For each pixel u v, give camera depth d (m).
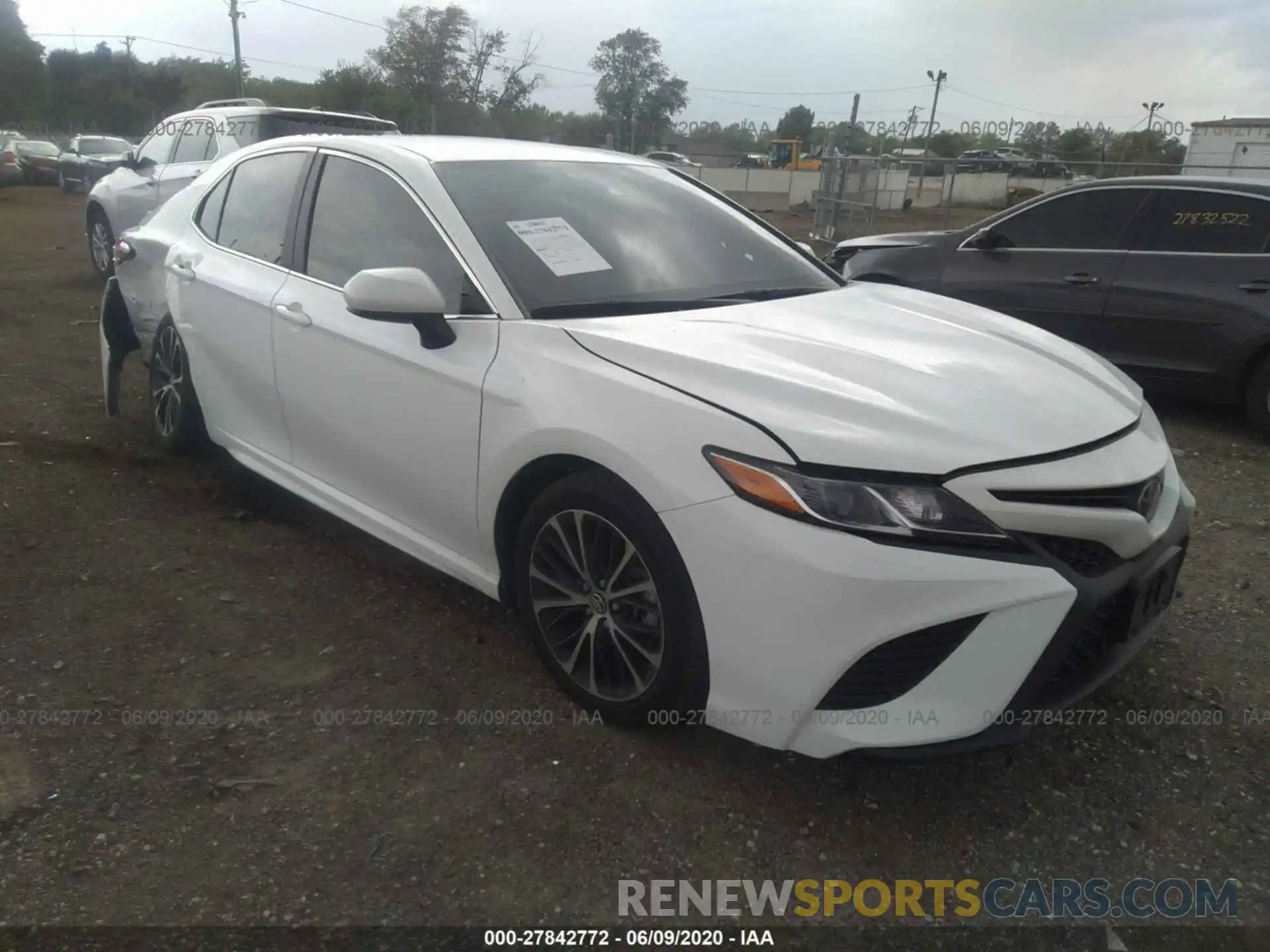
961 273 7.12
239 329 3.97
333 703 2.94
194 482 4.63
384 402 3.28
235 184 4.40
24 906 2.17
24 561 3.75
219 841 2.38
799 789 2.63
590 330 2.83
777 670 2.37
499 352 2.93
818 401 2.45
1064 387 2.77
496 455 2.89
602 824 2.48
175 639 3.26
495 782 2.62
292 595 3.59
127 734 2.77
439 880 2.29
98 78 57.06
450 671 3.12
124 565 3.76
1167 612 2.84
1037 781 2.71
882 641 2.27
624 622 2.71
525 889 2.28
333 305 3.52
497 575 3.10
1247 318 5.91
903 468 2.29
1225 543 4.34
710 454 2.42
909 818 2.55
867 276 7.62
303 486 3.83
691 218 3.78
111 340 5.21
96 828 2.41
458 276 3.14
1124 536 2.46
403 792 2.57
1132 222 6.45
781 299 3.36
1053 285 6.66
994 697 2.32
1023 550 2.32
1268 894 2.34
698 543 2.43
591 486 2.66
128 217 9.70
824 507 2.29
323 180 3.81
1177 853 2.46
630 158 4.13
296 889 2.25
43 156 29.81
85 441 5.12
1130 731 2.94
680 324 2.93
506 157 3.64
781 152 44.75
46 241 14.66
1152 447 2.73
